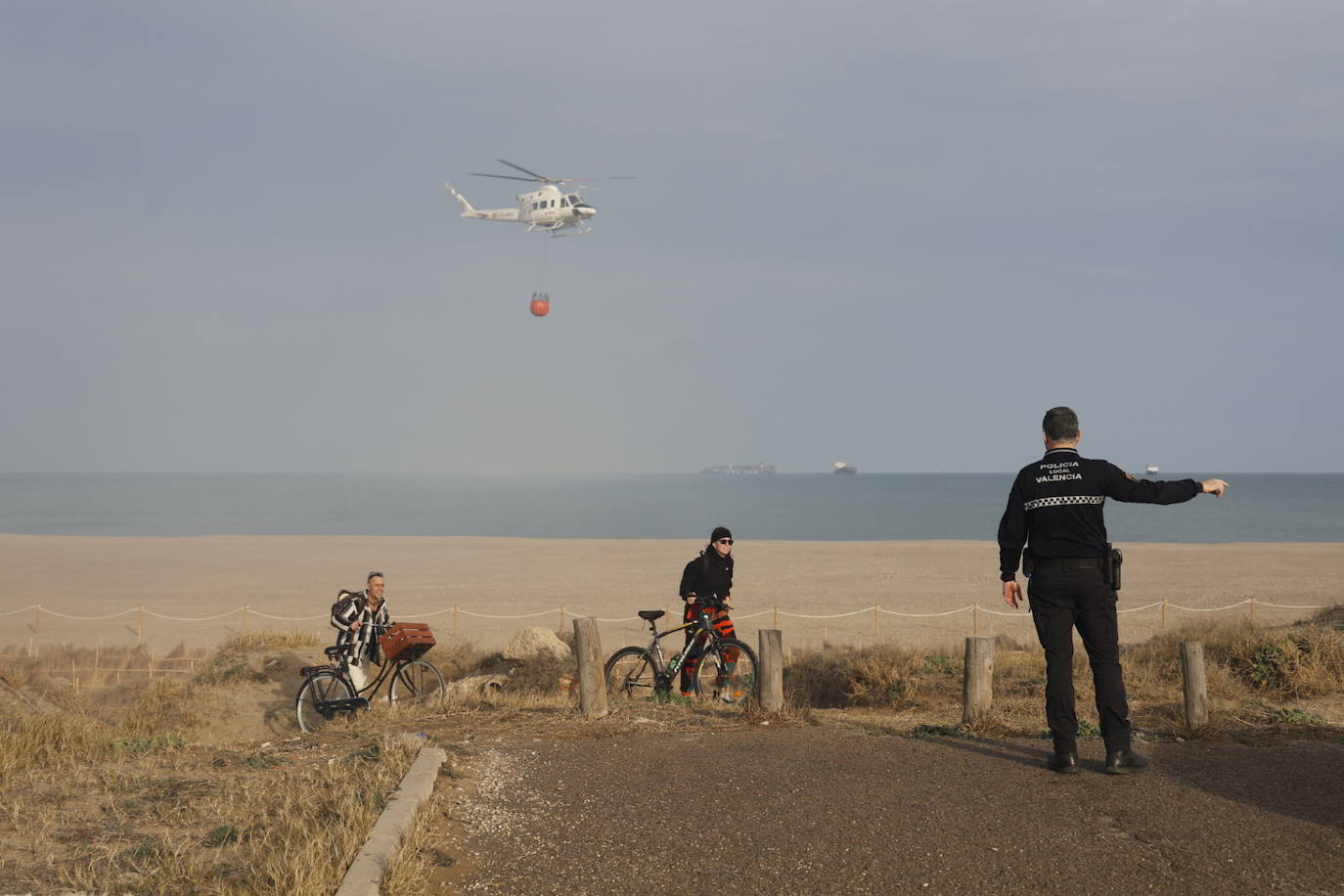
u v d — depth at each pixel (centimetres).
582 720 782
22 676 1284
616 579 3656
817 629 2372
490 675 1373
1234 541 6694
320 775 599
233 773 634
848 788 556
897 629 2361
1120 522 9375
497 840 489
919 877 434
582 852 471
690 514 11894
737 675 1172
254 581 3684
